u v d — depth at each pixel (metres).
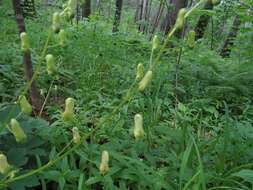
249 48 4.93
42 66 4.00
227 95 4.18
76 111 2.97
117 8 12.38
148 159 2.21
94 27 5.28
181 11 1.33
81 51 4.46
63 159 1.90
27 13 8.27
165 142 2.50
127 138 2.47
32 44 4.98
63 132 2.20
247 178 1.79
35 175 1.80
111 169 1.91
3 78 3.71
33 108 3.08
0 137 2.05
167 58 4.63
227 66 4.96
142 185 1.96
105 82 3.96
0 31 6.02
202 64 4.86
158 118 2.80
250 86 4.50
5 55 4.25
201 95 4.14
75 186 1.92
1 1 8.41
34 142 2.04
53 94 3.64
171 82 4.17
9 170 1.32
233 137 2.43
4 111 2.12
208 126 3.09
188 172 2.04
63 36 1.48
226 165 2.34
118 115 2.83
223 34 8.94
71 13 1.50
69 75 4.06
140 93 3.18
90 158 2.08
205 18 6.61
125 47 5.35
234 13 5.48
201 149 2.37
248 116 3.79
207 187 2.12
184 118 2.94
